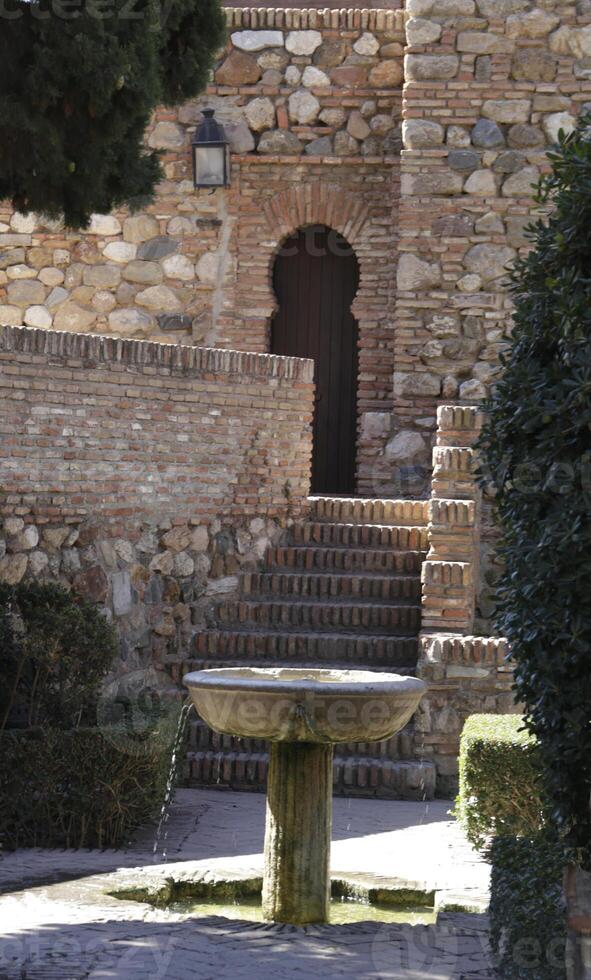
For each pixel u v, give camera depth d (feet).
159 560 41.86
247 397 45.01
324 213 57.62
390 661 41.50
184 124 57.93
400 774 37.40
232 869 27.96
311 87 57.26
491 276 54.08
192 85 35.86
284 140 57.41
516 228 54.08
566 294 17.81
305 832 25.20
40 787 30.66
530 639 17.95
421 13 54.60
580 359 17.20
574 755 18.24
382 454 54.85
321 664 41.45
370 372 57.11
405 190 54.54
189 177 57.93
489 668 38.22
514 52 54.24
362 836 32.24
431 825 33.68
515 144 54.13
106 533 39.73
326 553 45.70
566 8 54.08
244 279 57.77
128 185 33.24
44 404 37.50
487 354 54.13
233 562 44.70
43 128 29.76
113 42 29.66
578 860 18.97
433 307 54.44
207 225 57.88
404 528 46.32
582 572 17.26
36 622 32.71
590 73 53.88
